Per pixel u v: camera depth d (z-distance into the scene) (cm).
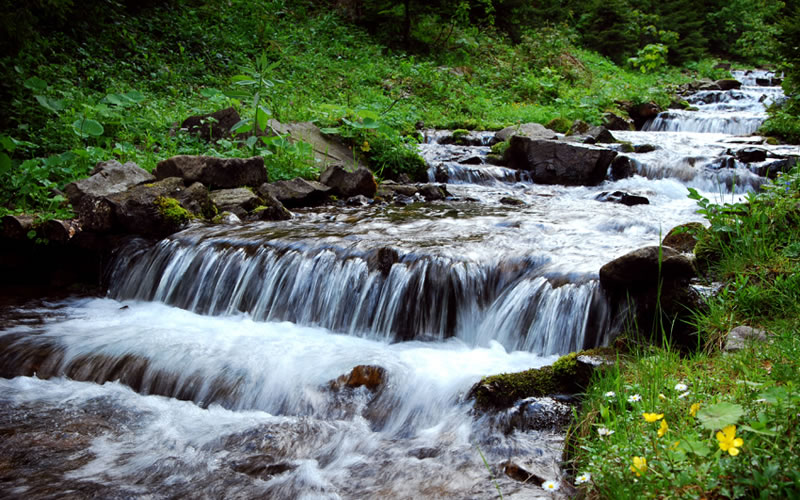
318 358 445
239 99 1076
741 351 337
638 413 288
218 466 333
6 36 887
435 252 529
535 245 566
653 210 803
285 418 387
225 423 385
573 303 442
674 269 402
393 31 1997
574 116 1559
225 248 609
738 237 452
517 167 1120
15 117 866
